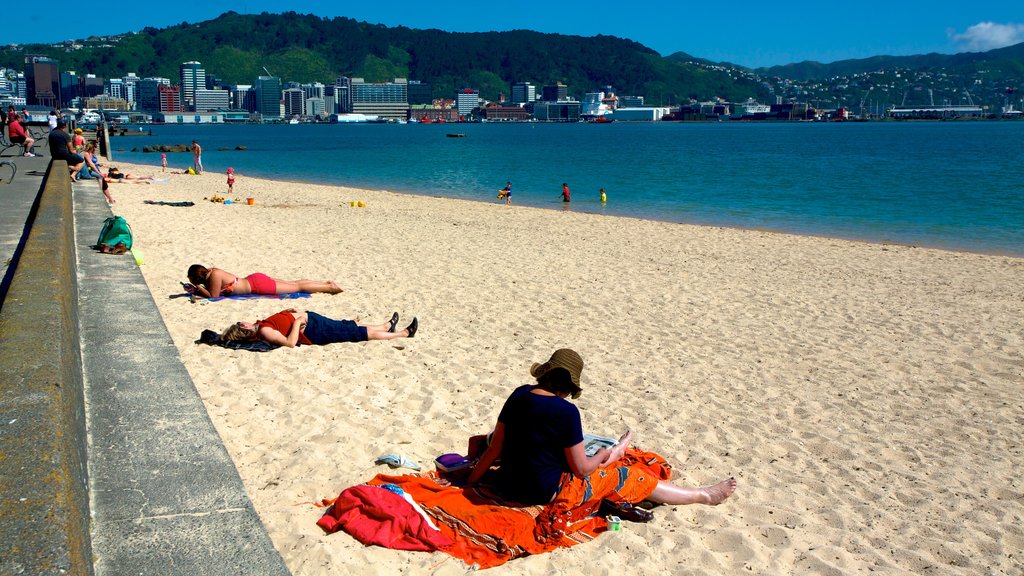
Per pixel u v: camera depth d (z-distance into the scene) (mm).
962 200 33375
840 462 6098
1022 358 9086
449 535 4418
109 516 3510
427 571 4109
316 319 8688
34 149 29266
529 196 35688
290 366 7809
